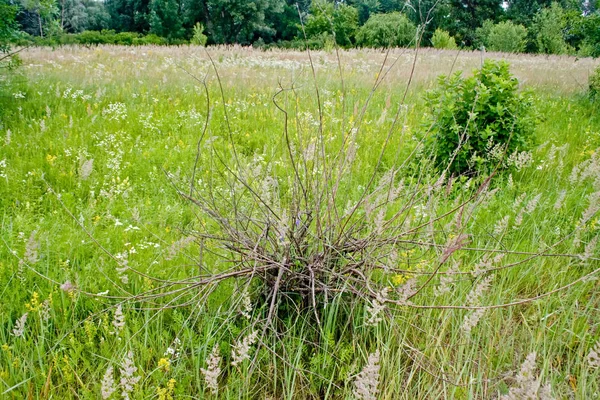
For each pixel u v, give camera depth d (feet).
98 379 9.18
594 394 8.64
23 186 17.31
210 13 179.11
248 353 9.80
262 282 10.86
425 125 18.44
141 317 10.61
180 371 9.32
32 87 32.27
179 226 14.16
